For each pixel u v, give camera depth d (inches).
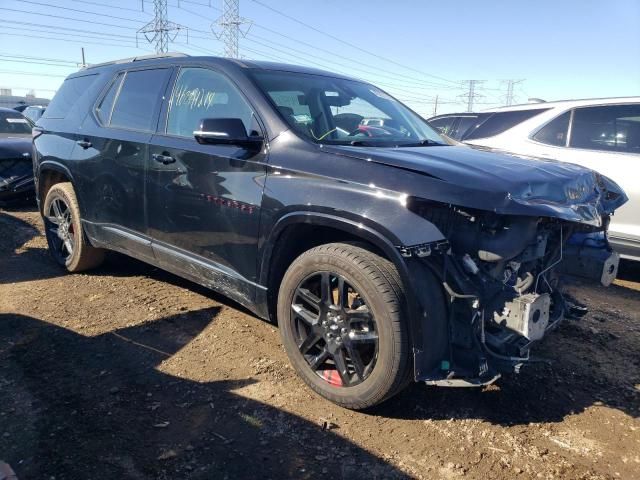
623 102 225.0
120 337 150.5
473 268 104.3
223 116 143.2
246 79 141.2
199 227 143.8
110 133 173.9
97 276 203.2
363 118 151.0
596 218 114.3
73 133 191.9
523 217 106.0
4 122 383.2
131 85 177.3
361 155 116.2
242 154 132.6
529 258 112.3
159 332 154.3
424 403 122.0
